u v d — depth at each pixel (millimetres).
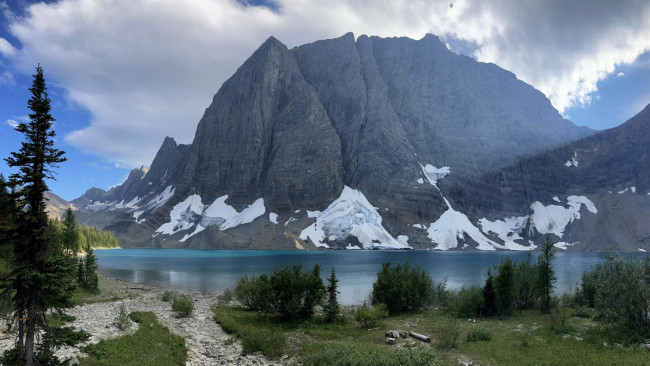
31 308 15242
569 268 125062
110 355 21484
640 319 27859
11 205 14906
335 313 35531
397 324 34906
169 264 147375
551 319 32969
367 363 19750
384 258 189250
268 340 26703
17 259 15375
